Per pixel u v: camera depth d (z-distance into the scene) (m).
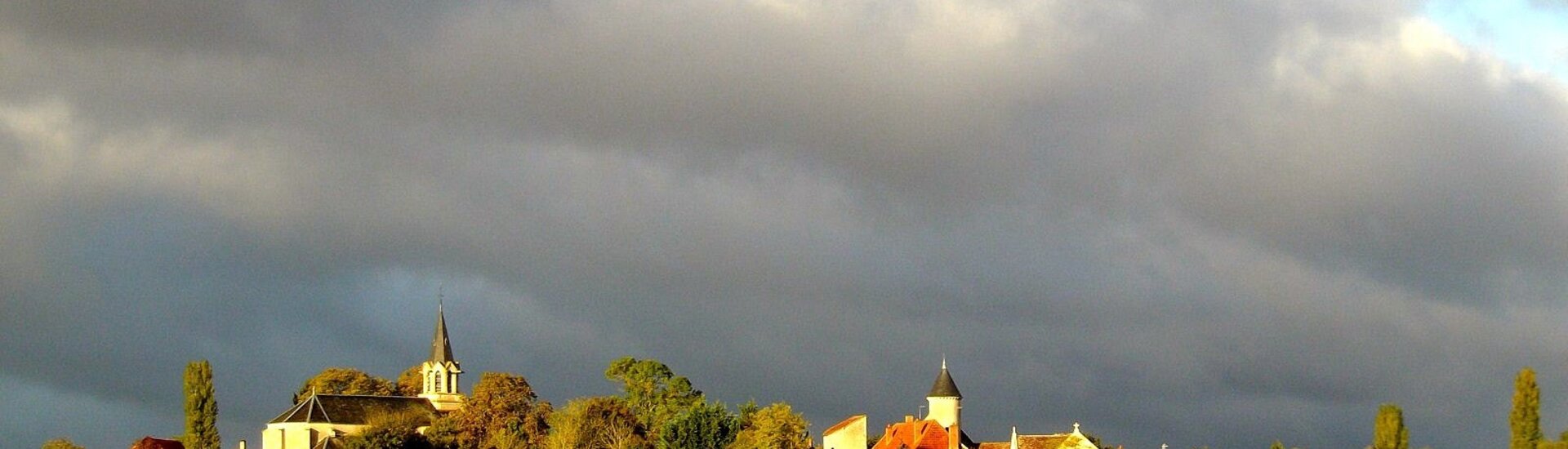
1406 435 162.38
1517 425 156.62
